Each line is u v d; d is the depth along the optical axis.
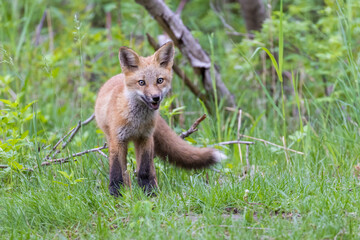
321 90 14.44
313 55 14.95
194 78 14.81
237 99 14.99
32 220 7.27
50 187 8.43
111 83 9.84
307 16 16.80
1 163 9.84
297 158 10.05
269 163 10.20
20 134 9.87
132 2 18.86
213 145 10.31
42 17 17.36
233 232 6.44
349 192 7.88
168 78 9.09
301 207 7.21
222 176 9.70
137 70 8.78
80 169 9.48
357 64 10.97
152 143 9.08
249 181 8.20
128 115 8.73
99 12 20.30
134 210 6.82
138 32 17.23
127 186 8.63
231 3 22.89
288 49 14.92
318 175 9.13
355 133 10.41
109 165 9.10
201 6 22.30
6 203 7.73
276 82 14.99
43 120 11.50
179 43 13.08
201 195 7.72
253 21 16.16
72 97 15.20
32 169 9.06
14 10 15.97
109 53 15.77
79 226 7.20
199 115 13.37
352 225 6.44
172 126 11.73
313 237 6.19
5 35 16.31
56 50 15.23
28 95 14.17
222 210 7.40
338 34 13.80
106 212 7.50
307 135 10.00
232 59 15.68
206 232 6.33
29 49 14.95
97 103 9.91
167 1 16.58
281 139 11.70
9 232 6.99
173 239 6.30
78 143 10.41
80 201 7.74
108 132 9.28
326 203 7.18
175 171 9.73
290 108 14.75
